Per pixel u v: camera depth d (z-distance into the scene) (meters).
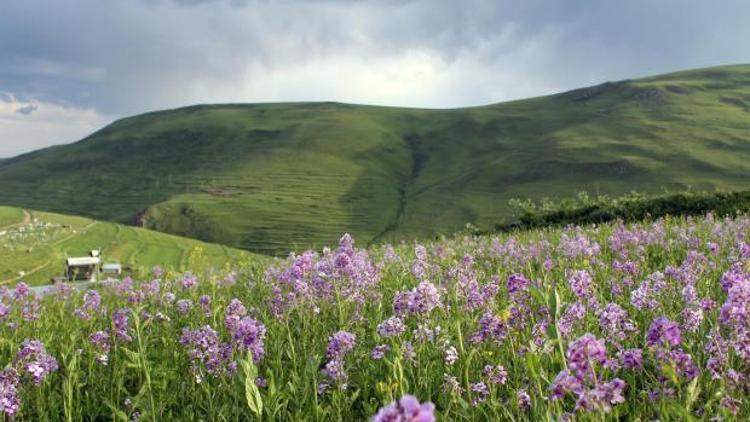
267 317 9.59
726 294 8.73
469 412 5.88
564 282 10.20
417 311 7.29
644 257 13.40
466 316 7.88
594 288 9.03
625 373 6.38
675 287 9.09
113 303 12.69
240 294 12.88
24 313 11.42
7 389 6.71
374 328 8.56
